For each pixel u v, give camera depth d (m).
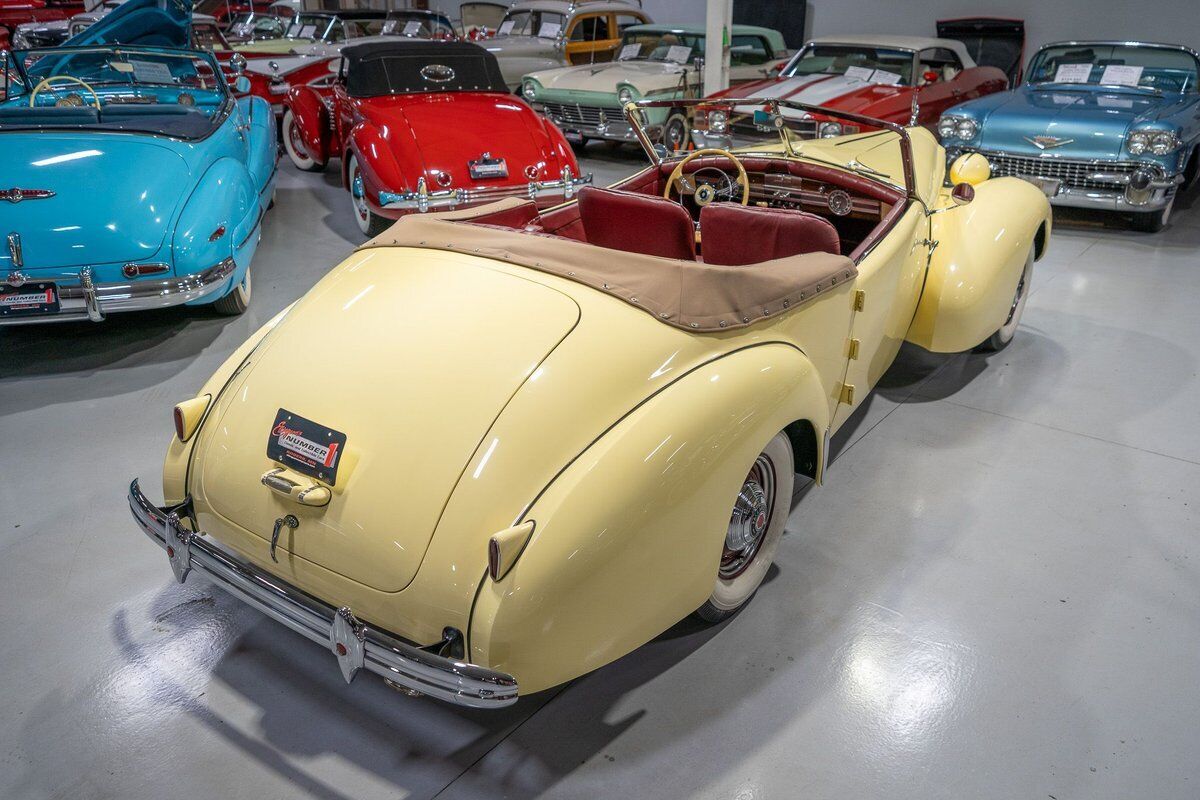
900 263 2.97
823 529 2.83
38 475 3.16
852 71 7.61
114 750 2.03
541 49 9.82
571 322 2.02
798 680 2.21
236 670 2.28
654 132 7.19
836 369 2.69
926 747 2.02
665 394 1.94
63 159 4.08
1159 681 2.21
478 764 1.99
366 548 1.80
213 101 5.77
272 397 2.06
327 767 1.99
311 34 10.80
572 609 1.73
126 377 3.97
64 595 2.54
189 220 4.10
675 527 1.87
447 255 2.36
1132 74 6.61
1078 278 5.26
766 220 2.68
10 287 3.82
